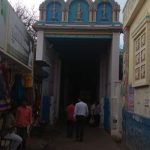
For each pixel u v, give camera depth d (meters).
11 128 10.99
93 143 17.33
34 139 17.14
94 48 27.73
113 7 23.73
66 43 25.69
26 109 12.62
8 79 11.30
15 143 10.80
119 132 19.00
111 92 22.09
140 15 13.77
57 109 29.56
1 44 9.08
